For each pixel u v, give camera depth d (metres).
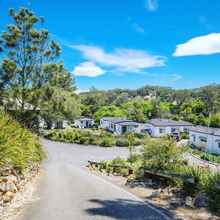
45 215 6.95
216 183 9.12
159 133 56.81
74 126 76.94
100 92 138.88
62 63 27.62
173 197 10.03
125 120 64.19
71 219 6.79
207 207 8.71
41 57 27.06
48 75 27.11
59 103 30.20
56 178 13.44
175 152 14.16
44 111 29.14
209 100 87.94
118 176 16.98
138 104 85.50
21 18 26.17
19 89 25.84
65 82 31.89
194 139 44.31
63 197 9.05
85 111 92.38
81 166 24.20
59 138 47.28
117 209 7.98
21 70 26.30
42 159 22.34
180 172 11.82
